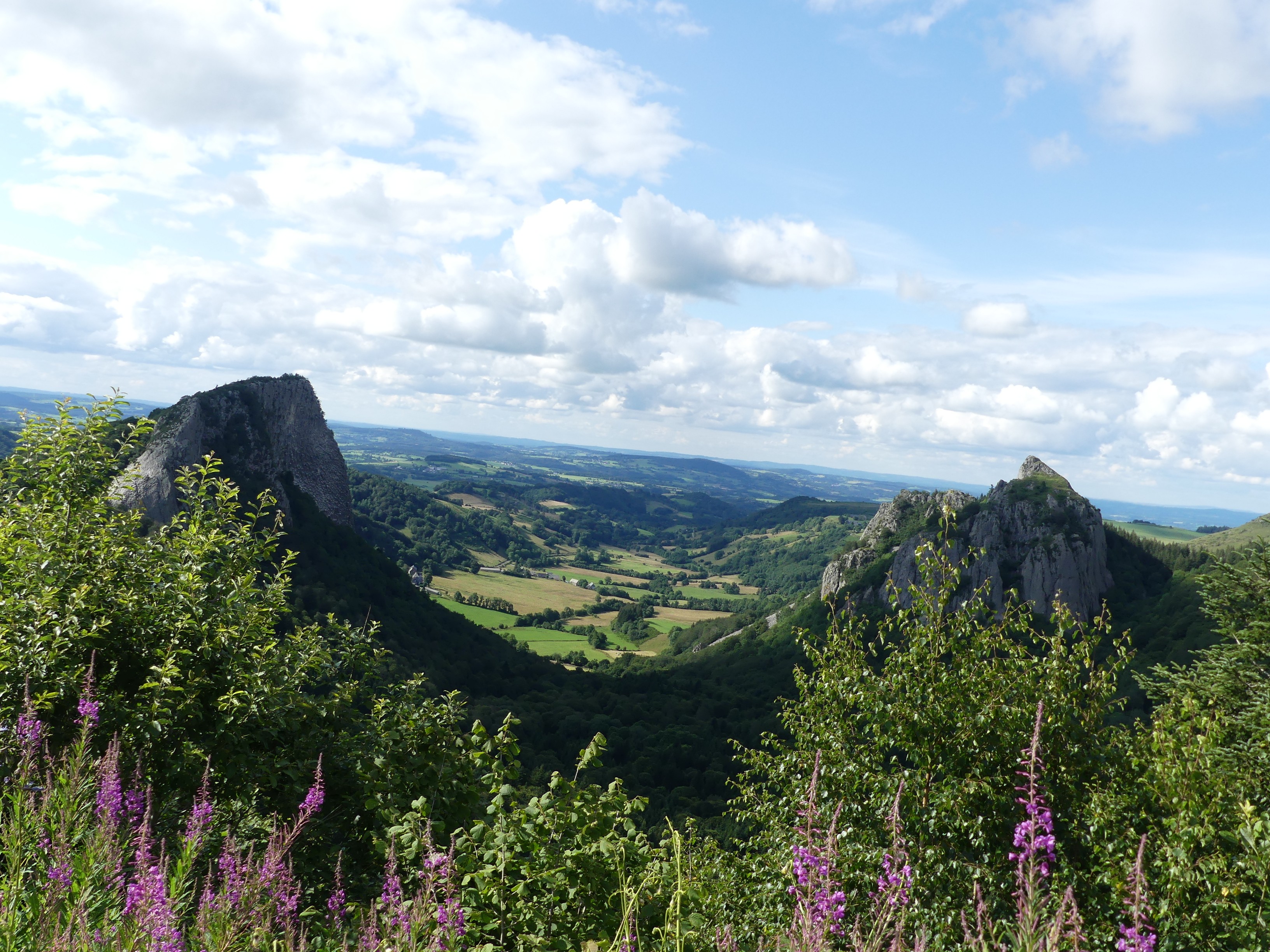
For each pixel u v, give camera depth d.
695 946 4.47
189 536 8.86
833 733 8.58
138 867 3.56
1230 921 5.04
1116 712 9.53
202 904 3.56
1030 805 3.15
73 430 8.94
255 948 3.49
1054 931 2.69
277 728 7.47
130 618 7.49
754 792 9.28
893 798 7.08
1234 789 6.22
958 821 6.78
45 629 6.75
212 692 7.50
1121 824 6.41
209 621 7.91
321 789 4.36
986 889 6.13
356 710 8.64
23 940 3.17
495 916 4.75
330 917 4.68
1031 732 7.19
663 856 5.41
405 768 6.99
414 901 3.81
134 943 3.10
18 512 8.13
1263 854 4.96
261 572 9.48
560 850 5.15
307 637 9.14
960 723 7.57
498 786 6.00
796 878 3.34
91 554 8.10
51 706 5.89
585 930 4.82
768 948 4.32
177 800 6.00
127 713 6.36
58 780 3.95
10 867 3.37
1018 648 8.21
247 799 6.70
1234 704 16.91
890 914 3.21
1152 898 5.14
